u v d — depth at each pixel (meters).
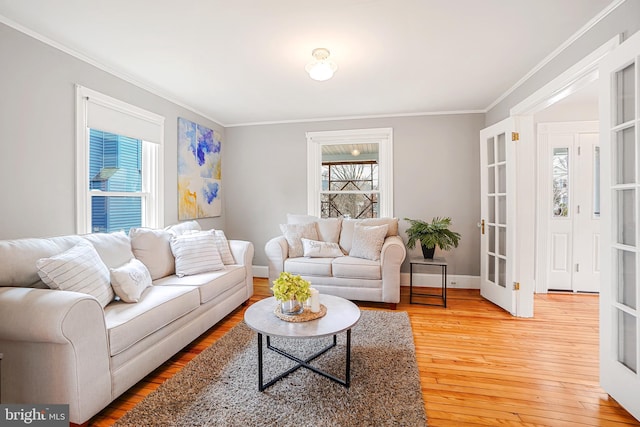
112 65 2.59
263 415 1.56
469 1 1.76
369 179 4.36
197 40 2.20
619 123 1.68
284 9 1.83
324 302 2.20
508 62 2.55
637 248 1.53
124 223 2.96
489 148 3.52
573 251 3.74
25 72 2.03
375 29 2.06
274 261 3.51
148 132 3.10
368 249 3.41
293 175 4.42
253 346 2.34
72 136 2.35
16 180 2.00
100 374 1.52
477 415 1.60
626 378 1.59
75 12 1.85
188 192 3.74
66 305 1.39
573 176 3.69
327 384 1.84
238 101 3.56
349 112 4.02
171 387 1.80
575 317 2.97
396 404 1.65
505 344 2.40
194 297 2.31
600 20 1.89
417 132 4.05
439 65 2.61
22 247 1.71
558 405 1.68
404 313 3.06
